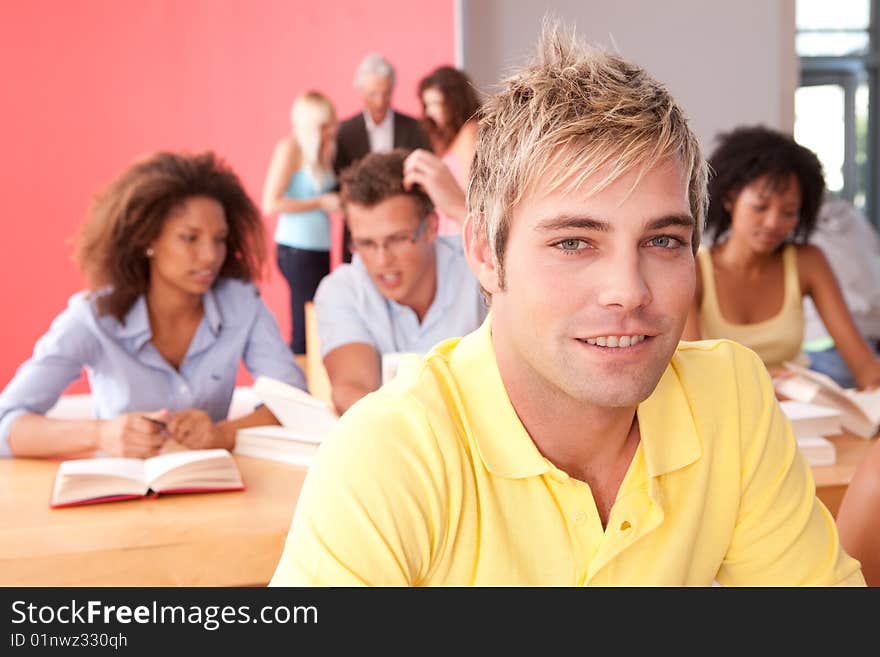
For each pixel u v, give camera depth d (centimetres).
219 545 135
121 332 198
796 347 234
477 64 482
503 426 72
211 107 409
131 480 153
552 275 65
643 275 65
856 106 623
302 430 183
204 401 209
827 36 616
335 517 67
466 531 71
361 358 212
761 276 233
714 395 81
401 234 206
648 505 75
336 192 417
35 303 401
